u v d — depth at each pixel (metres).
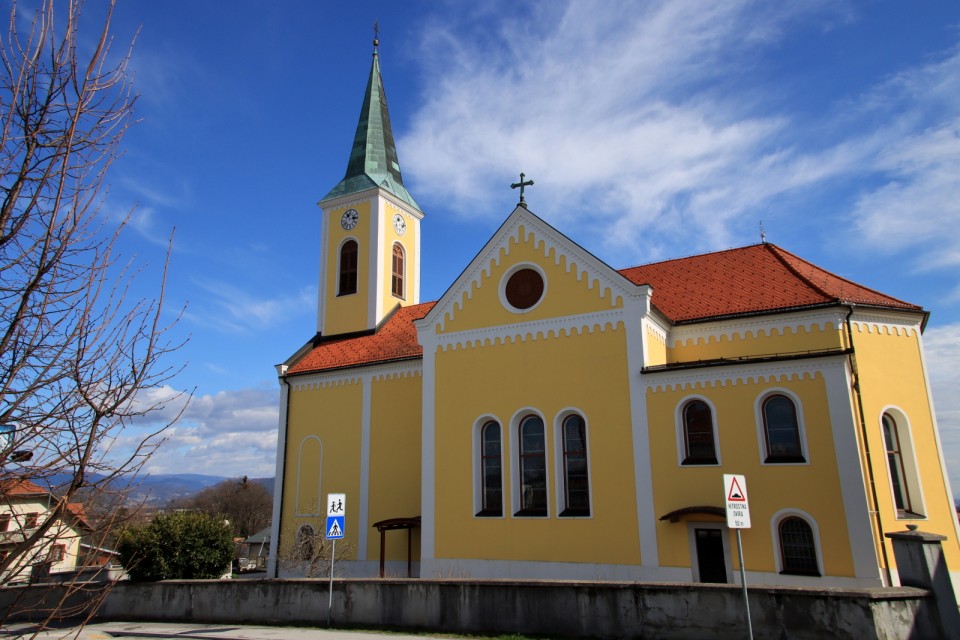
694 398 23.22
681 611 15.02
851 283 28.44
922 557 14.11
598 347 25.25
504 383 26.84
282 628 19.88
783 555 21.00
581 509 24.52
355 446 34.81
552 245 26.91
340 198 42.72
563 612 16.38
